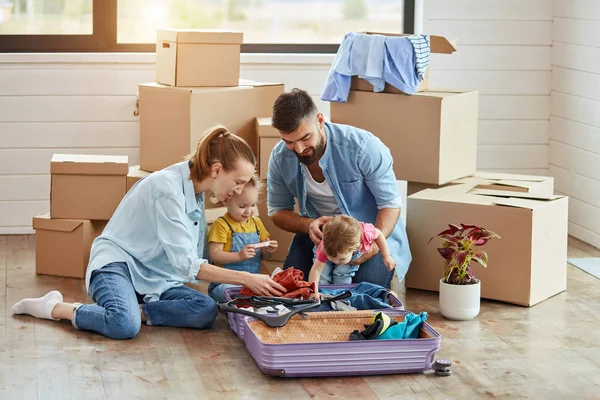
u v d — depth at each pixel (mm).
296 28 5672
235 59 4668
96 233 4594
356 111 4621
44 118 5363
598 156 5168
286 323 3438
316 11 5668
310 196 4062
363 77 4516
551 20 5699
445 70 5664
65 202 4484
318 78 5562
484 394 3062
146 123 4680
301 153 3717
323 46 5695
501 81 5723
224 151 3688
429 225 4219
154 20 5523
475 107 4695
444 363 3221
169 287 3799
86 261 4508
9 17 5383
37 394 3039
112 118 5426
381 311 3461
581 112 5363
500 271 4070
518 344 3564
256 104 4789
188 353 3441
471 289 3842
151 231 3773
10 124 5336
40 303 3789
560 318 3895
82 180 4477
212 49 4609
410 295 4238
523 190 4457
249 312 3443
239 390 3082
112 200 4488
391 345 3182
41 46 5426
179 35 4531
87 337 3592
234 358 3389
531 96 5766
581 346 3543
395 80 4449
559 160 5672
